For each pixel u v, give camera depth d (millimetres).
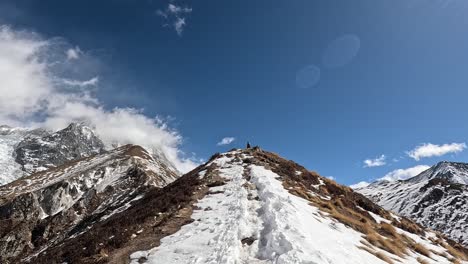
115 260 15945
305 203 27688
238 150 63188
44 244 85688
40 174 154125
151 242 17984
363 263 15523
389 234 29031
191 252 15508
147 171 127188
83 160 171125
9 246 86500
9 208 105938
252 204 24750
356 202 43875
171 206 25531
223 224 19359
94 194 109125
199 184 33781
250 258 14828
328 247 16266
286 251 14219
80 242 23500
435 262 24547
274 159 55844
